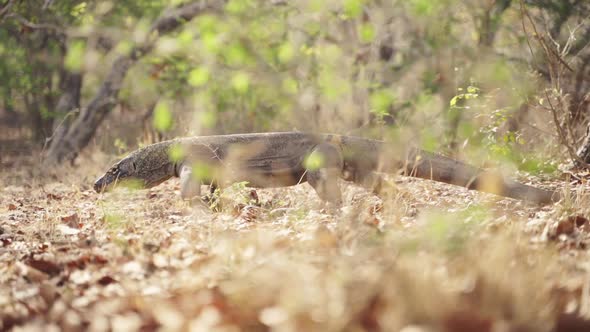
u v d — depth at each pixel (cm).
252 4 1122
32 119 1906
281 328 338
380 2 1394
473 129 907
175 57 1285
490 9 1285
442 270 362
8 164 1584
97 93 1573
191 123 1160
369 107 1212
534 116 1132
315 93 1173
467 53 1314
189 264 462
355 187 830
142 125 1650
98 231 635
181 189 766
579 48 1114
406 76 1406
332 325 335
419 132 959
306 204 753
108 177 820
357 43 1380
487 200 693
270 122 1237
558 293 371
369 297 345
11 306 415
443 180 757
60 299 418
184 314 376
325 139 777
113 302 403
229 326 362
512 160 910
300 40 1304
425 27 1356
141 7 1608
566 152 942
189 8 1388
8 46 1673
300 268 388
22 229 670
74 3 1596
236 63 848
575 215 587
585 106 1041
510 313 341
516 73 1139
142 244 530
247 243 479
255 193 794
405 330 320
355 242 452
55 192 1016
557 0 1164
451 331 334
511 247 410
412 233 474
